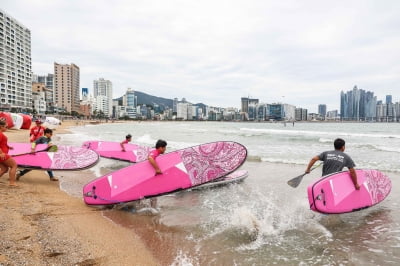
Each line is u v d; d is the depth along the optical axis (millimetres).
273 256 3590
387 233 4367
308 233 4352
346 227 4617
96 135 31859
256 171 9578
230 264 3389
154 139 25688
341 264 3412
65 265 3123
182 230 4410
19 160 6910
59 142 20375
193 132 41812
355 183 5129
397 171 9445
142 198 5387
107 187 5441
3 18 117250
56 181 7500
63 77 187625
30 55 142750
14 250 3289
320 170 9719
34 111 129375
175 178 5668
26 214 4562
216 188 7223
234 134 35469
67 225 4312
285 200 6113
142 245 3855
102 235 4098
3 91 118188
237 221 4809
